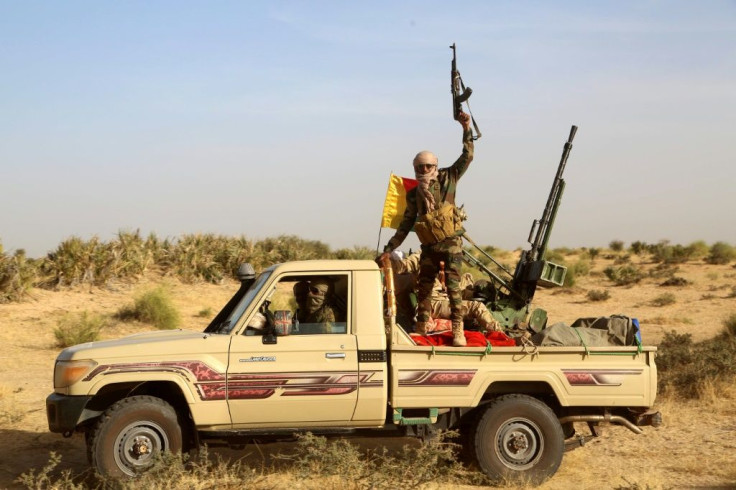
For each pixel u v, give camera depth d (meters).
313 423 6.68
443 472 6.84
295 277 6.87
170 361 6.55
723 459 7.72
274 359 6.62
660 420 7.17
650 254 50.38
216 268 25.41
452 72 7.52
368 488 6.27
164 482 6.14
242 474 6.52
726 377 10.88
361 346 6.68
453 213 7.12
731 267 39.25
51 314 18.66
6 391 10.80
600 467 7.56
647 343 16.02
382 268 7.20
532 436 6.89
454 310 7.06
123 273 23.16
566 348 6.93
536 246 8.09
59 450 8.10
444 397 6.77
